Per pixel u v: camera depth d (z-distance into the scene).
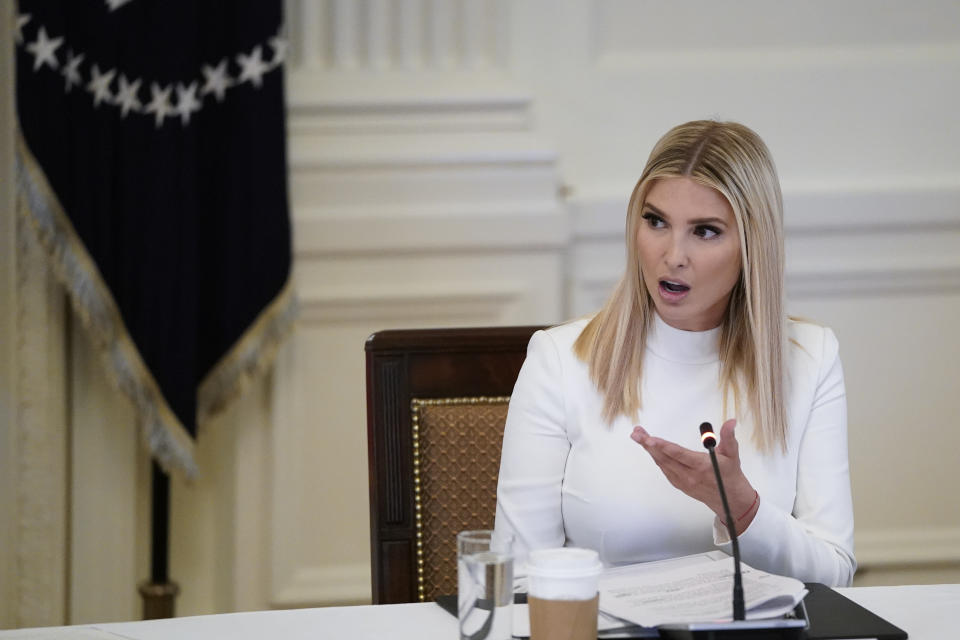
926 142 11.34
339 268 10.52
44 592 9.85
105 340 9.50
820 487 5.79
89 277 9.39
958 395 11.33
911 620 4.56
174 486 10.63
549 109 11.07
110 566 10.21
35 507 9.80
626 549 5.66
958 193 11.14
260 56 9.84
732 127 5.58
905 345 11.24
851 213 11.07
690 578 4.63
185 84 9.59
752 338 5.82
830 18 11.27
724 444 4.71
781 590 4.36
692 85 11.16
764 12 11.21
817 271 11.09
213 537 10.70
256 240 9.86
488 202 10.59
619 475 5.68
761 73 11.20
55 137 9.23
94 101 9.37
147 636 4.45
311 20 10.52
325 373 10.56
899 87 11.27
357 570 10.62
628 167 11.15
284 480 10.46
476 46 10.76
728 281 5.57
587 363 5.91
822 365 6.04
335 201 10.46
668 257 5.50
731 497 4.86
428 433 6.32
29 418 9.75
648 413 5.80
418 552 6.22
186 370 9.64
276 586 10.48
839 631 4.26
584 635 3.86
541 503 5.80
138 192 9.50
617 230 10.96
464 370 6.43
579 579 3.85
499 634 3.96
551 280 10.72
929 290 11.23
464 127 10.65
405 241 10.49
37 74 9.17
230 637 4.42
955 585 5.07
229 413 10.52
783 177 11.22
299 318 10.48
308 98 10.47
